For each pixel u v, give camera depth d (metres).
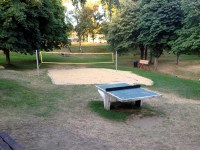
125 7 26.33
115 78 13.84
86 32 42.66
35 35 18.22
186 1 17.64
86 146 5.17
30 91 10.07
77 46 46.16
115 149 5.11
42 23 18.88
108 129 6.39
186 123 7.11
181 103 9.41
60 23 21.00
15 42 17.41
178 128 6.68
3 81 11.03
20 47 17.89
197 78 21.66
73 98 9.43
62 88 11.02
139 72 16.94
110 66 22.73
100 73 15.61
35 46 18.70
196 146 5.50
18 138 5.38
